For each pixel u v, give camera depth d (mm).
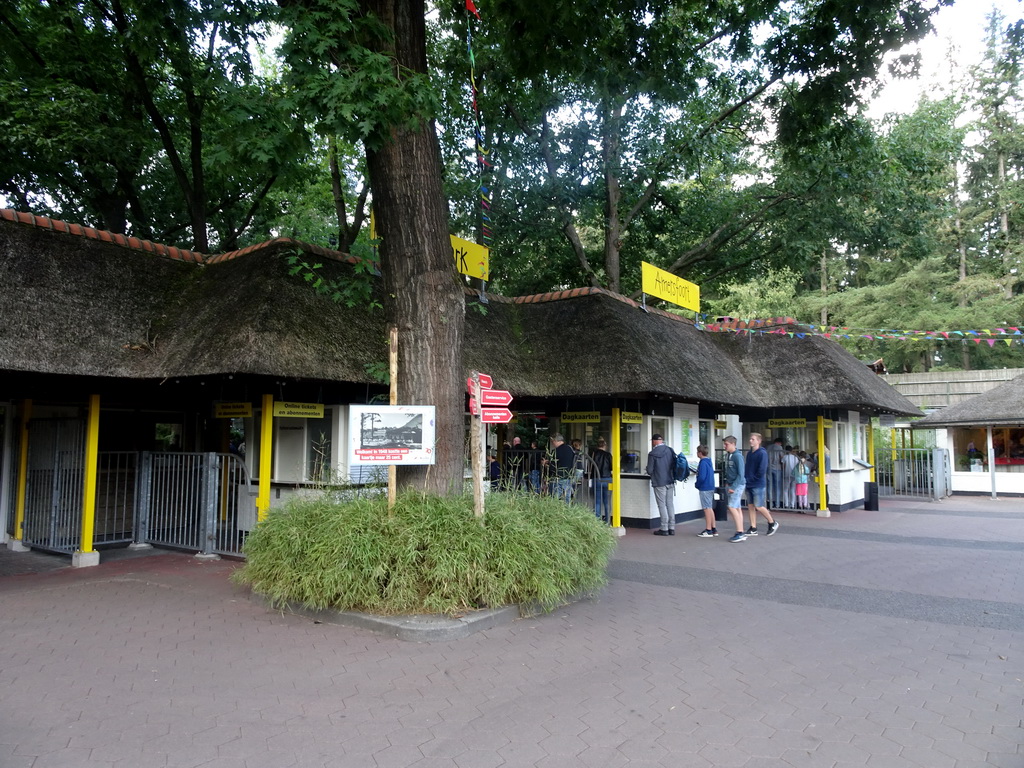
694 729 4109
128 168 15086
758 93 16984
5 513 10656
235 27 8219
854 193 17531
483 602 6371
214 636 5820
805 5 14617
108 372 8422
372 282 10977
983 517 15680
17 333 7852
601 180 19672
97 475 10305
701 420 16016
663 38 11734
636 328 13211
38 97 13398
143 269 10102
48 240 9141
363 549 6176
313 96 6484
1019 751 3842
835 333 13164
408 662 5227
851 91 10461
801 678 4992
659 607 7051
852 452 18625
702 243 20703
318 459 10117
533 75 10742
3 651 5371
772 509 17078
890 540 11828
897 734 4055
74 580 8094
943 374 26109
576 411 13070
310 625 6168
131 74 14320
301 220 21453
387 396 10500
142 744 3814
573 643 5770
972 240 33469
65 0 13594
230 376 8359
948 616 6762
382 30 7016
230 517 9867
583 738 3980
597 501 12961
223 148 7098
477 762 3684
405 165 7488
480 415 6715
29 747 3736
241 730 4020
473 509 6812
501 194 19047
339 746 3844
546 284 22219
